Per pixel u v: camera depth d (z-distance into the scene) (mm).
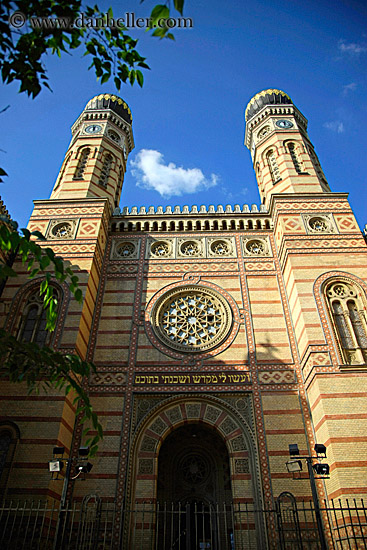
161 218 24812
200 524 18047
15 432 15625
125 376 18734
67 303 19375
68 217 23234
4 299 19750
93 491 15812
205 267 22672
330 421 15430
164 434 17391
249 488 15969
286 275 21234
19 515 14039
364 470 14305
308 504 15297
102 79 8328
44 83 7988
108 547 14609
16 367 9695
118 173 28547
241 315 20656
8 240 8336
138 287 21969
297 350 19109
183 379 18562
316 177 25625
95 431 17234
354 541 13047
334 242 21281
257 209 25312
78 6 7734
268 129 30031
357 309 18891
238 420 17484
